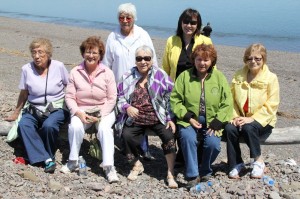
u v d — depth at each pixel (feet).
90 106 21.35
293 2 124.57
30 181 20.02
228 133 20.59
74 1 136.46
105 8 121.29
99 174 21.40
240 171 21.58
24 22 88.84
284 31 81.97
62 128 22.98
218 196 19.16
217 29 83.61
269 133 22.26
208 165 20.52
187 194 19.63
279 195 19.20
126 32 22.30
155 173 22.16
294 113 37.09
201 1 129.18
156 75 20.89
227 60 58.03
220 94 20.33
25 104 22.27
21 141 22.94
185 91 20.44
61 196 18.93
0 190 19.04
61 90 22.07
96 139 21.42
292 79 49.60
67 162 21.62
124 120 20.77
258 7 115.96
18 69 47.55
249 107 20.93
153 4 124.26
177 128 20.75
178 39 22.38
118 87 21.17
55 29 80.94
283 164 22.63
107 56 22.61
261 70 20.95
